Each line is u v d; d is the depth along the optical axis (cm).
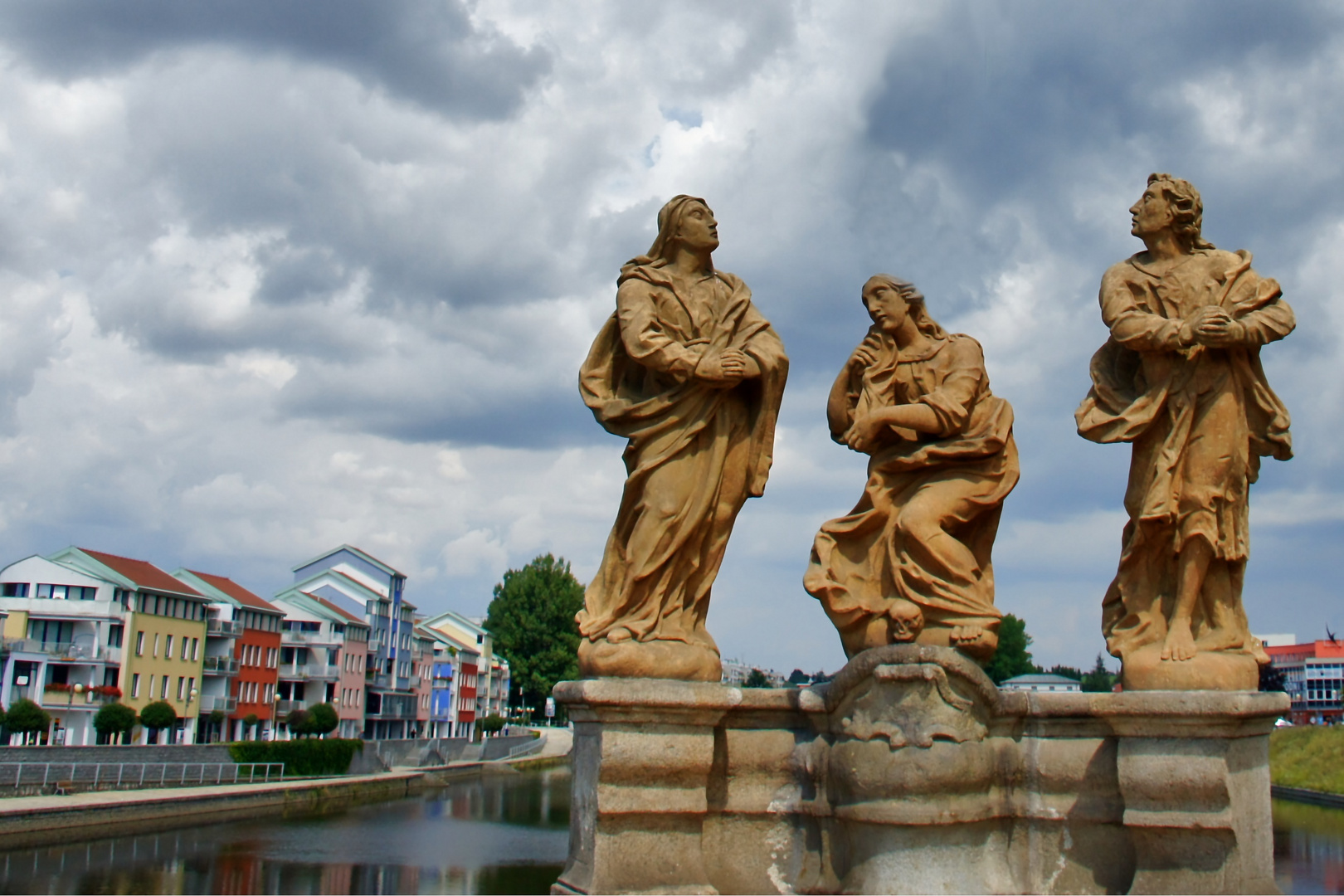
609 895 581
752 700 618
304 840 3195
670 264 666
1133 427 615
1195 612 609
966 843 589
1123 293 639
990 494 630
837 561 641
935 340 657
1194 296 624
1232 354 609
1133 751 582
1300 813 2514
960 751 576
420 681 8969
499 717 9294
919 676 575
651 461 626
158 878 2406
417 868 2520
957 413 624
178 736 6191
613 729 593
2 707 5325
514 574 9219
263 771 5184
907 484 643
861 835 592
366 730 8169
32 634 5616
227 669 6550
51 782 3994
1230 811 562
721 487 637
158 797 3775
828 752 611
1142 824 573
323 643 7338
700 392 633
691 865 602
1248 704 559
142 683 5919
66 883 2353
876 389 652
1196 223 637
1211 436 604
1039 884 598
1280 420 615
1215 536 596
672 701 589
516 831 3472
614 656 604
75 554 5812
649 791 594
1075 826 598
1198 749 568
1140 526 606
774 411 640
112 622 5750
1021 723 613
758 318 650
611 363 661
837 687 604
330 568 8562
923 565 616
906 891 577
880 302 654
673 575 627
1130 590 620
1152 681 589
